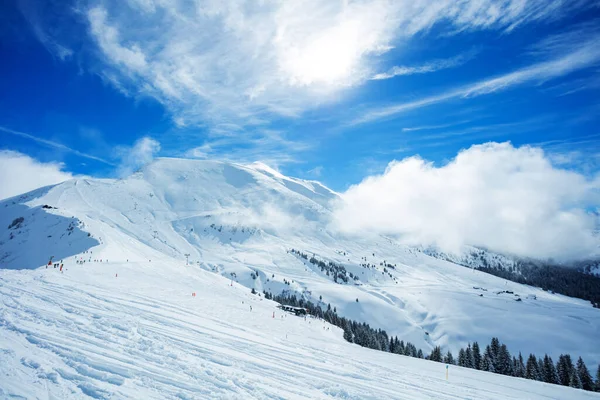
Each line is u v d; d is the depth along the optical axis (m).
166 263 100.44
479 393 20.41
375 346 105.50
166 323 19.59
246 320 39.16
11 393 7.59
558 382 84.88
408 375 21.84
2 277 25.67
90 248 120.88
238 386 11.19
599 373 83.69
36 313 14.92
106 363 10.42
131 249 139.62
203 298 52.59
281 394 11.41
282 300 174.38
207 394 9.84
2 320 12.96
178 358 12.70
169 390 9.54
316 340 37.59
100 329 14.34
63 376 8.99
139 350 12.54
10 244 151.75
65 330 13.14
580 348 189.38
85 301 20.73
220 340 18.48
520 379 32.84
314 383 13.82
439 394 17.41
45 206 190.38
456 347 197.38
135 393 8.87
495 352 103.56
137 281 53.34
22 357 9.66
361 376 17.34
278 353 18.88
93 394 8.35
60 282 28.14
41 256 124.69
